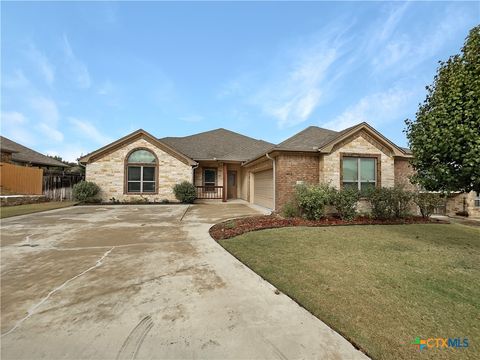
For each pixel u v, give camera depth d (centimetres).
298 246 570
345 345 225
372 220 964
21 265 420
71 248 527
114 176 1561
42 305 287
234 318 265
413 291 342
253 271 409
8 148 1814
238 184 2003
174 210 1212
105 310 278
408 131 642
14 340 224
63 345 218
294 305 296
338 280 376
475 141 451
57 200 1688
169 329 243
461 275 404
